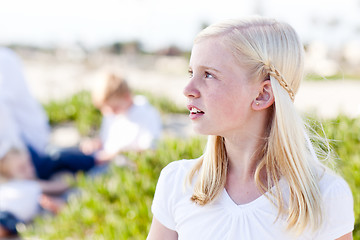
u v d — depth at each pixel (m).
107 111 4.33
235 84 1.27
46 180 4.23
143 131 4.17
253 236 1.27
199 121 1.31
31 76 13.12
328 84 4.84
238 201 1.34
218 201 1.34
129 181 3.03
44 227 3.33
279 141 1.31
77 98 7.75
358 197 2.26
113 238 2.69
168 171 1.47
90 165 4.28
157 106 7.85
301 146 1.31
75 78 12.95
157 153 3.11
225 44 1.28
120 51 21.72
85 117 7.02
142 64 18.25
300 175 1.28
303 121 1.45
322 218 1.26
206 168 1.39
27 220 3.77
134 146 4.16
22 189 3.76
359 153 2.59
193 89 1.30
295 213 1.26
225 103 1.28
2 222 3.57
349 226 1.29
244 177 1.35
